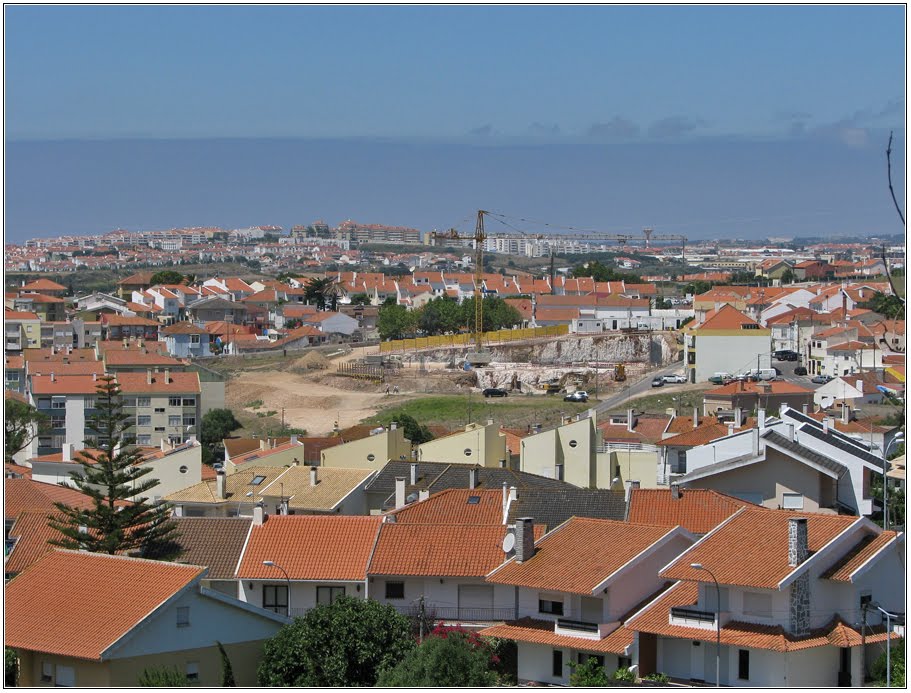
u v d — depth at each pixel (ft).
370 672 202.39
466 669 194.39
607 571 211.82
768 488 272.51
